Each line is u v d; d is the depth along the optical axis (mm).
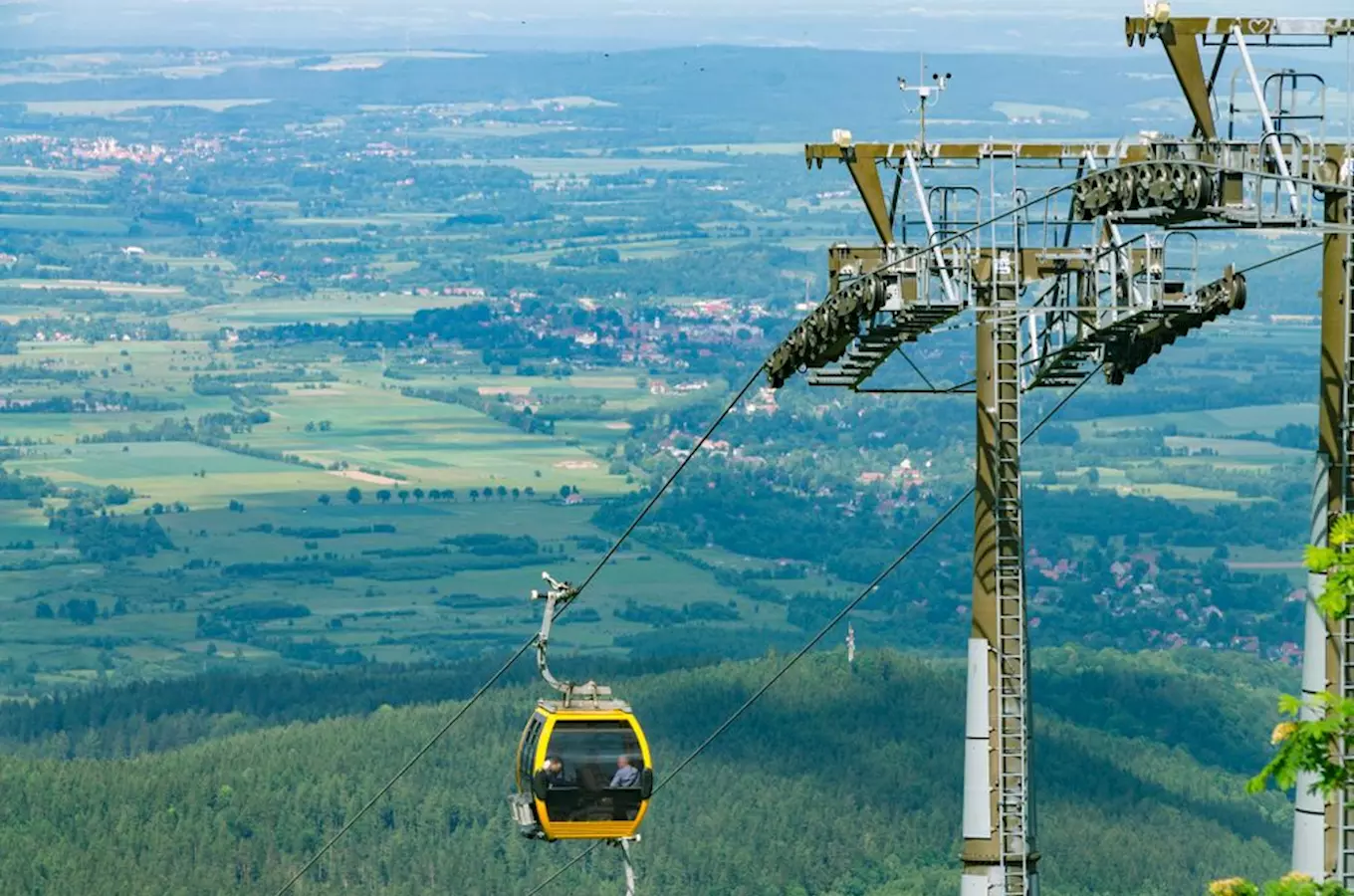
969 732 49406
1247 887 34438
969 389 55375
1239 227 42219
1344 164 42438
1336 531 34875
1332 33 43531
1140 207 45062
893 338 53625
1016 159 52844
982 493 49969
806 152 54500
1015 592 48969
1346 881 40750
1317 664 41688
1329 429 42594
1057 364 52000
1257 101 42438
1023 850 48562
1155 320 48969
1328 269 42688
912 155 53594
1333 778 33219
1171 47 44188
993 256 50562
